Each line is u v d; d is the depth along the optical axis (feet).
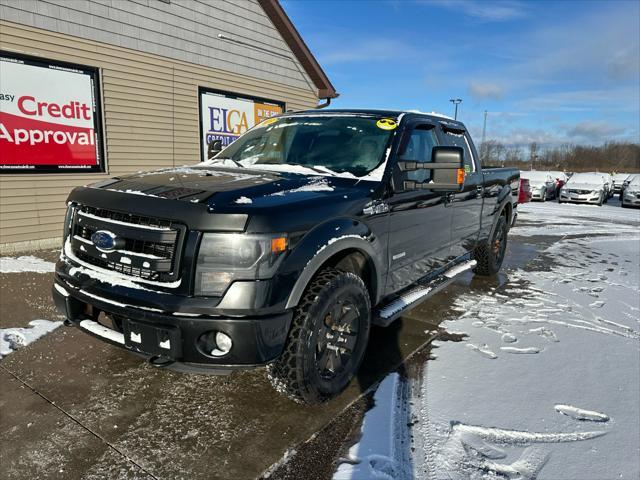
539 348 11.68
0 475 6.72
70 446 7.41
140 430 7.86
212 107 29.99
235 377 9.77
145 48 25.32
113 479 6.70
